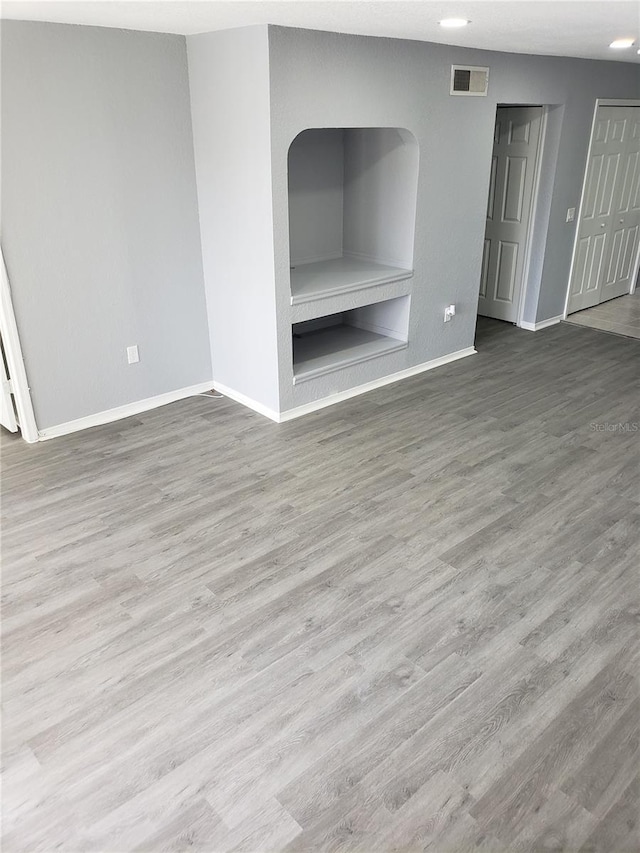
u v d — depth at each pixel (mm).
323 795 1925
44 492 3516
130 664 2402
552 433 4133
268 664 2396
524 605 2668
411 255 4719
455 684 2303
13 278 3650
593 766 2000
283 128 3621
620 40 3980
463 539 3088
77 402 4164
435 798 1910
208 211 4234
